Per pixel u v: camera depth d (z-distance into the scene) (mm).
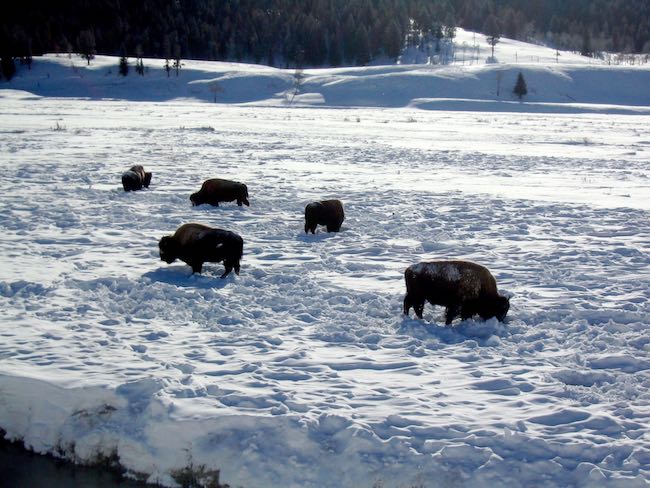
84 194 19984
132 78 140375
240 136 41750
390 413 6684
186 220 16484
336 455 6164
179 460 6516
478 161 31109
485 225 16672
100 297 10352
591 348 8547
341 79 135125
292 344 8602
